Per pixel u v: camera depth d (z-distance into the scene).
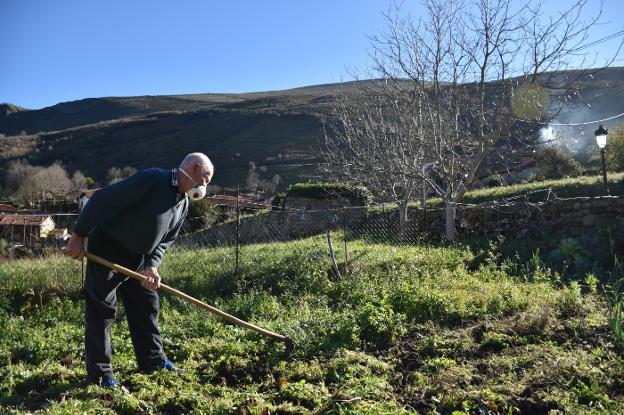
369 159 12.88
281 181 44.50
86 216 4.46
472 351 5.23
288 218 17.80
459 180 11.89
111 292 4.79
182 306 8.17
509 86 11.31
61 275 9.59
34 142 83.56
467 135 12.01
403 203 13.76
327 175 15.71
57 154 72.38
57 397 4.59
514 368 4.73
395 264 8.87
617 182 12.83
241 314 7.48
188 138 69.62
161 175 4.72
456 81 11.30
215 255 10.95
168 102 129.75
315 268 9.05
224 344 5.68
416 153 12.09
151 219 4.66
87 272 4.78
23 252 14.59
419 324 6.12
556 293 6.63
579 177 15.73
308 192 18.84
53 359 5.84
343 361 5.09
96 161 67.62
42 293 9.14
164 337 6.25
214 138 66.75
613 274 7.50
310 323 6.15
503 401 4.11
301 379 4.90
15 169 56.47
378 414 3.93
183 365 5.27
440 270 8.53
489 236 11.21
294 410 4.22
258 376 5.05
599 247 8.60
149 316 5.05
